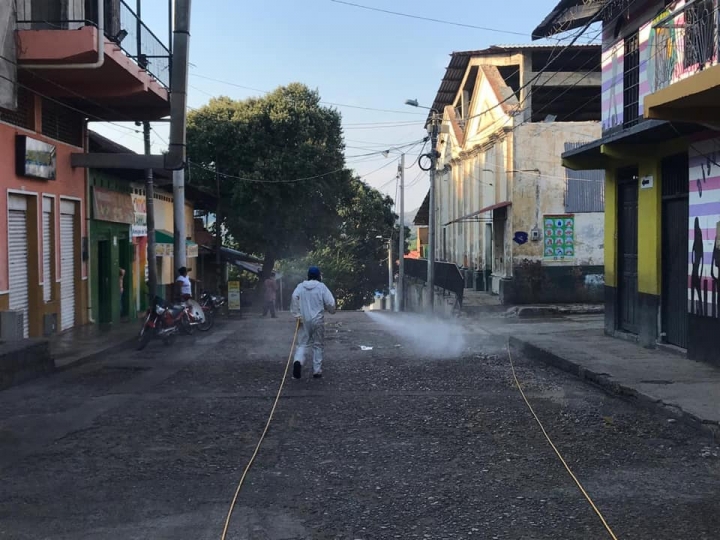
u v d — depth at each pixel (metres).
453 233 38.62
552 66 27.28
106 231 20.27
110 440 7.39
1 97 12.98
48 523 5.06
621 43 14.29
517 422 8.16
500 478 6.09
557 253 24.80
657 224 13.31
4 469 6.36
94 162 17.31
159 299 15.67
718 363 11.05
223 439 7.44
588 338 15.34
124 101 18.03
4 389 10.22
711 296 11.19
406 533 4.89
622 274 15.46
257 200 34.25
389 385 10.66
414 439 7.42
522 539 4.78
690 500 5.52
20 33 13.48
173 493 5.71
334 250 52.88
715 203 10.98
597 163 15.64
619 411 8.73
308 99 36.44
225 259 38.28
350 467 6.43
